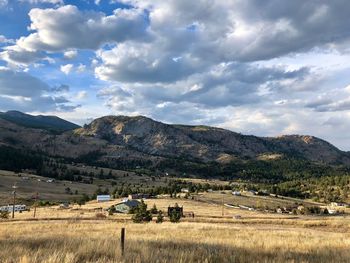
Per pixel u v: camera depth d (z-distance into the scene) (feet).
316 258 57.11
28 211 429.79
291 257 56.95
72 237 74.08
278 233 121.08
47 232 103.76
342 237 108.88
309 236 111.04
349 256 59.21
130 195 580.30
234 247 65.77
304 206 619.67
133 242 63.82
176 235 97.71
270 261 51.44
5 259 43.01
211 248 62.64
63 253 45.11
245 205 602.44
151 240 73.36
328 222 217.36
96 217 276.21
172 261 46.44
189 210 446.19
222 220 254.88
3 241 64.34
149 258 47.03
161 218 240.32
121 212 409.90
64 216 293.02
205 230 127.54
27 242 62.75
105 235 86.17
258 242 77.25
